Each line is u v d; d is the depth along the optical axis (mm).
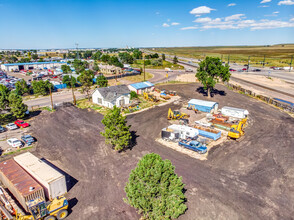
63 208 19547
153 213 16953
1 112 45562
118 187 23938
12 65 136750
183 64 157750
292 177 25438
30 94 71750
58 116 48344
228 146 33188
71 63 159875
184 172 26422
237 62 166625
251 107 53250
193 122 43656
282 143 33781
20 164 24953
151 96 60719
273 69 124312
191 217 19500
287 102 56062
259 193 22781
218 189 23375
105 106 55062
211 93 67125
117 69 114812
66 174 26500
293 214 19938
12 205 19406
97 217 19703
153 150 32219
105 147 33562
